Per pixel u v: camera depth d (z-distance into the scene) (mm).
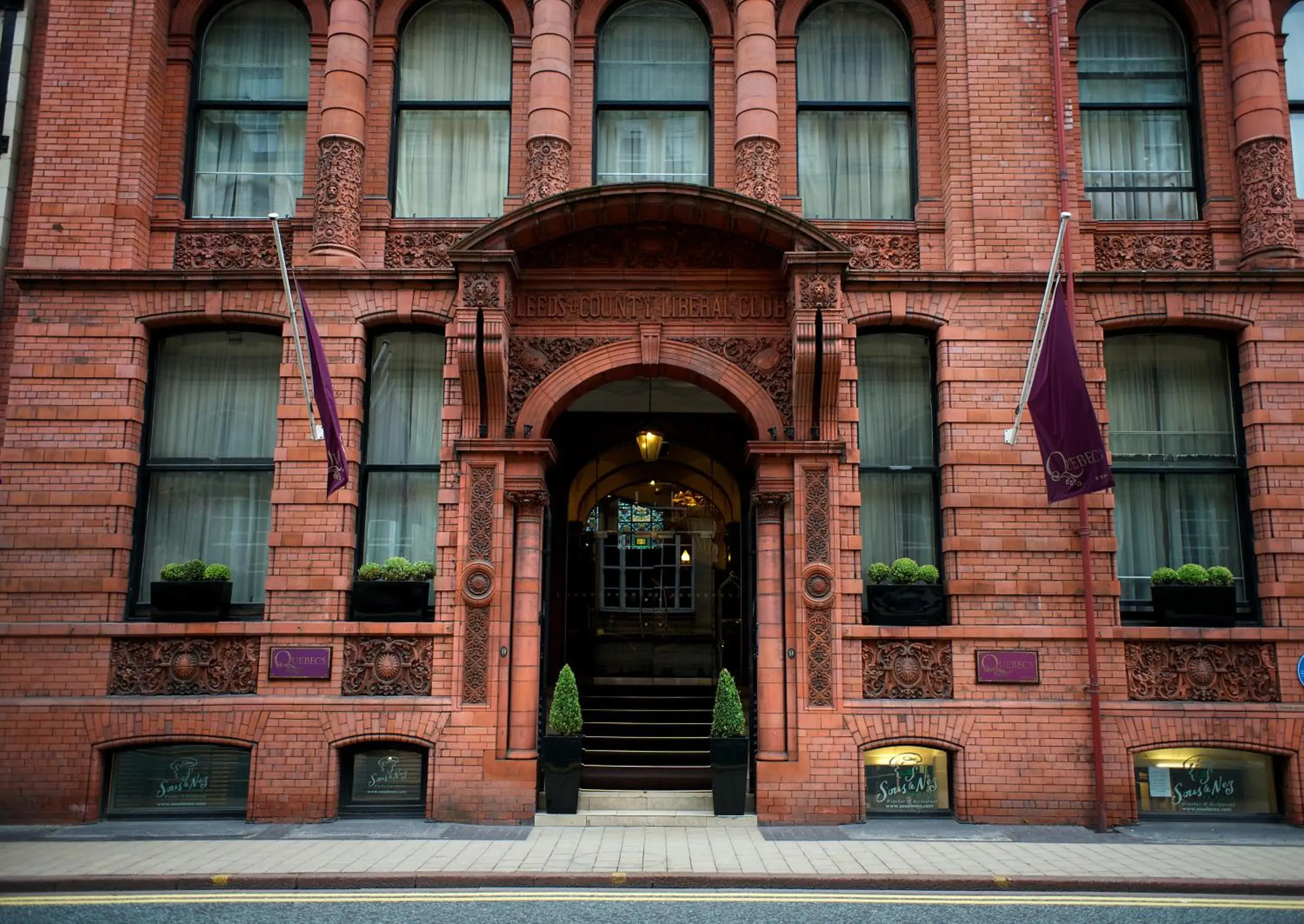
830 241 11508
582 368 12047
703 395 15109
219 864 9133
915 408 12352
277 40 13266
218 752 11445
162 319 12000
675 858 9453
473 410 11766
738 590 16812
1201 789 11359
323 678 11281
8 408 11758
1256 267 12062
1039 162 12297
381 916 7754
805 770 11125
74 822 10969
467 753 11156
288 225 12445
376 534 12094
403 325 12219
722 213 11531
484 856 9500
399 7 13062
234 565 12039
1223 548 12039
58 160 12266
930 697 11328
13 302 12250
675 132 13117
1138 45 13141
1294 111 12945
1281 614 11391
